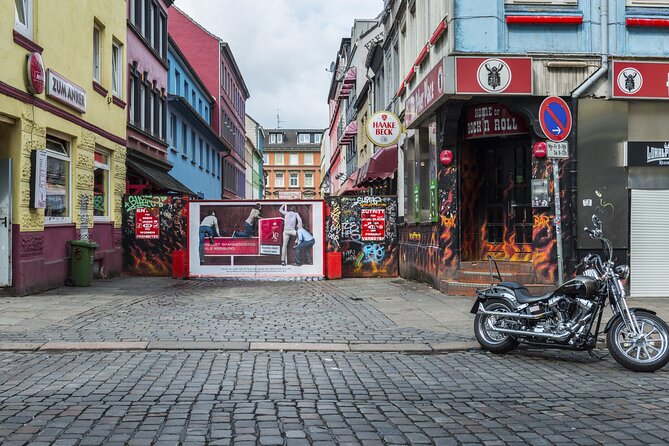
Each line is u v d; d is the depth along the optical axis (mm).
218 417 5133
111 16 18266
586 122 12383
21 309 10953
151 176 20703
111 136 17906
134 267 18547
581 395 6055
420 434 4773
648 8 12461
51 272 13984
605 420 5180
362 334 9086
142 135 22969
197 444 4473
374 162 20453
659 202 12523
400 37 19328
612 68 12195
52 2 13883
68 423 4938
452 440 4648
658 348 7328
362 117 34719
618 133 12414
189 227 17578
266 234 17500
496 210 14133
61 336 8617
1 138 12477
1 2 11609
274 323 9914
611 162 12414
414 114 15047
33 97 12891
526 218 13695
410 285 15430
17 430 4754
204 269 17484
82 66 15727
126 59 19781
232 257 17484
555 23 12297
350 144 43625
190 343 8250
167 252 18500
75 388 6086
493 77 11984
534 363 7602
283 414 5254
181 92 35375
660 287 12570
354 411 5398
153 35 25922
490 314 8023
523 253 13734
